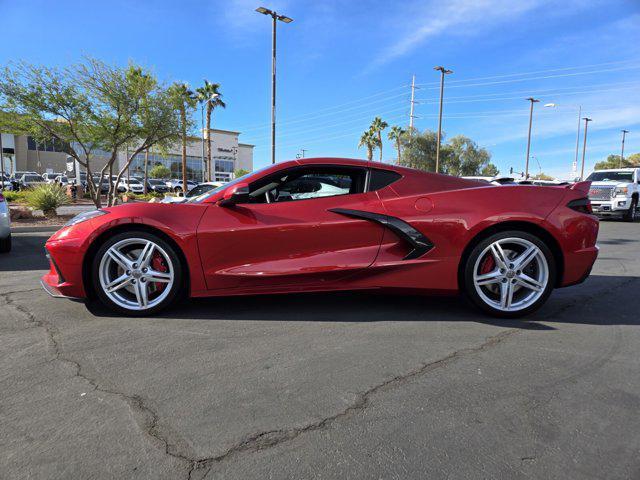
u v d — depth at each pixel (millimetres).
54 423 2004
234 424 2016
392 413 2125
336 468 1715
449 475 1683
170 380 2445
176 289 3479
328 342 3041
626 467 1743
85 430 1951
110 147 15914
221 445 1856
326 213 3545
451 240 3529
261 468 1713
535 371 2613
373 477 1666
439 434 1953
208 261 3432
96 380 2436
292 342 3033
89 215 3451
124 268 3424
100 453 1791
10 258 6719
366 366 2660
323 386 2396
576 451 1843
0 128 13922
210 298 4094
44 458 1755
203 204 3555
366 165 3713
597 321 3582
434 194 3609
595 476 1689
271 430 1972
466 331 3301
